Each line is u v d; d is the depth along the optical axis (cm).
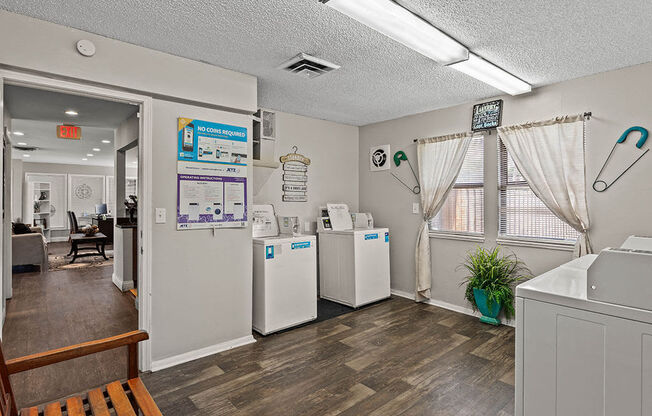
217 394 221
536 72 285
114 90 235
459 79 304
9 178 421
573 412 120
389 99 364
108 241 963
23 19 199
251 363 263
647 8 189
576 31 216
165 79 250
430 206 403
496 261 341
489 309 340
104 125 516
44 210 1062
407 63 270
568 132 300
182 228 265
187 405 209
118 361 266
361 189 496
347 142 487
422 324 345
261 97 359
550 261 319
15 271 593
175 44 238
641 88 268
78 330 330
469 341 303
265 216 367
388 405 210
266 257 320
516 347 133
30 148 774
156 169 253
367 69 282
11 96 365
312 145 447
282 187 420
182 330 266
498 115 346
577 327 118
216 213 283
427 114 414
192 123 270
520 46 237
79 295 447
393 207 454
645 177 266
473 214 380
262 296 320
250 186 306
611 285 112
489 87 324
